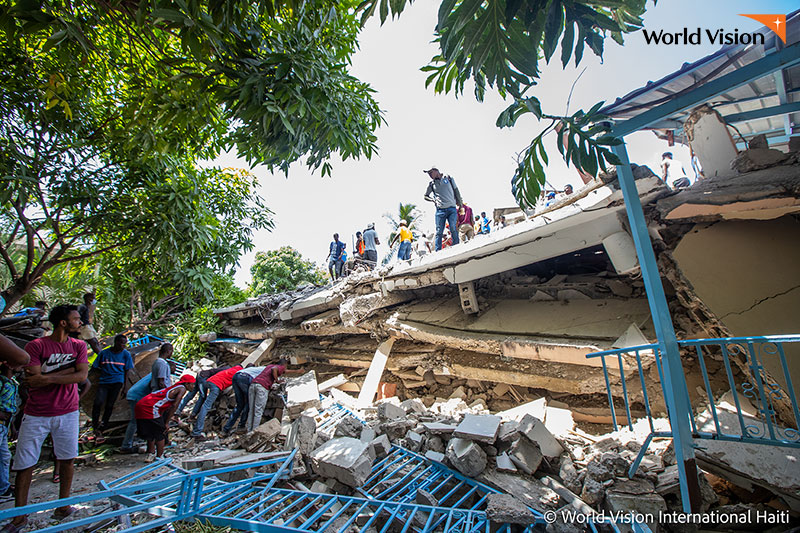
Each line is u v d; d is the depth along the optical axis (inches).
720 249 119.0
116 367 201.0
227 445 191.3
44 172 198.7
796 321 101.4
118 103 211.5
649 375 136.6
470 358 186.9
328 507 108.7
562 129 72.6
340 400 208.1
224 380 221.9
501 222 317.1
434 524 100.1
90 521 68.4
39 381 109.2
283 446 155.6
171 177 246.1
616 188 129.4
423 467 128.2
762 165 110.3
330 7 128.8
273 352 312.5
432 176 238.4
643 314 144.1
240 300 459.8
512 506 92.7
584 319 155.0
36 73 175.8
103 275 325.7
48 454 184.4
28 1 88.5
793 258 108.7
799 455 91.6
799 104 110.0
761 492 98.1
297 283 690.2
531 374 160.4
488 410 178.1
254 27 129.3
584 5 61.6
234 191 319.0
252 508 108.0
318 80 135.3
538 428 115.5
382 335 230.7
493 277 207.8
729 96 126.0
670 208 121.9
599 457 110.3
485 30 65.3
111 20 112.2
